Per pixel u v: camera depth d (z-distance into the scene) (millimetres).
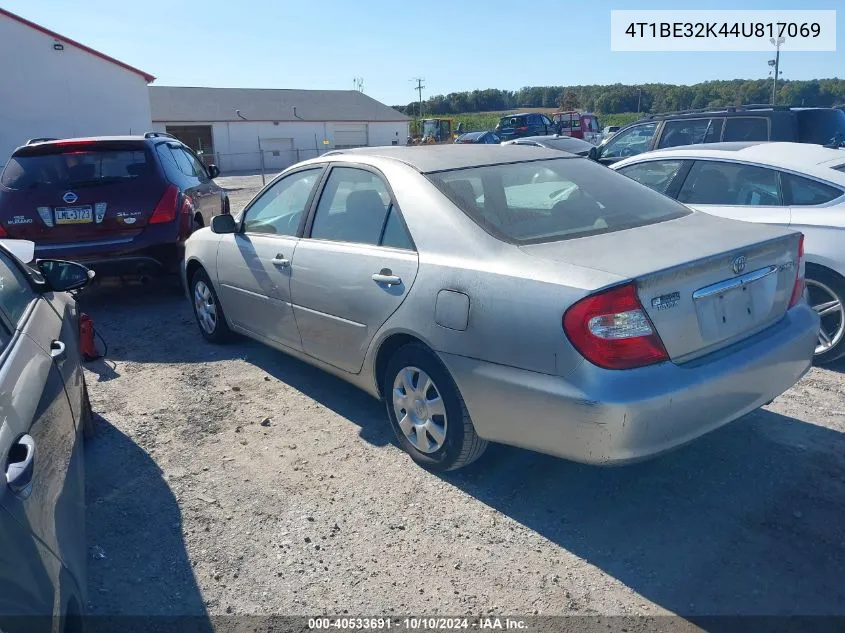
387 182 3842
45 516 2020
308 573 2977
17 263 3512
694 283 2961
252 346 5848
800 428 4039
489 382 3113
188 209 7289
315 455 3951
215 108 46125
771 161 5348
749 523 3184
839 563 2904
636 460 2838
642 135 10125
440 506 3412
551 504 3398
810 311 3578
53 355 2908
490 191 3656
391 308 3594
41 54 29391
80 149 6938
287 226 4609
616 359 2768
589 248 3135
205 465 3887
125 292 8094
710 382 2900
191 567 3037
